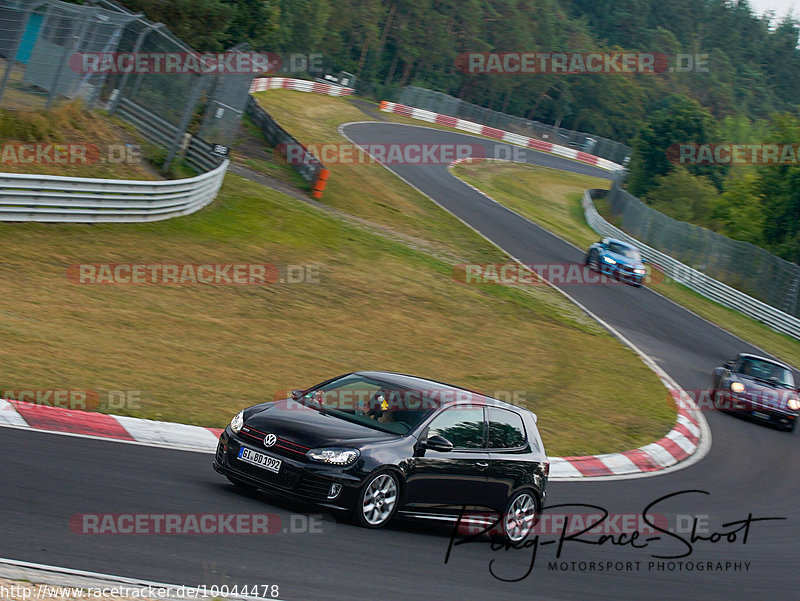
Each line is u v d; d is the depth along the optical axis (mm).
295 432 10438
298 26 107812
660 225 61906
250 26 61219
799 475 21016
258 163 46375
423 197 52062
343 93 99312
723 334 40156
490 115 110375
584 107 155250
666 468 19328
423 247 39656
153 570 7664
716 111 179250
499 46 146250
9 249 22531
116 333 18984
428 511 11031
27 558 7285
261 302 25141
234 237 31078
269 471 10281
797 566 13602
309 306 26078
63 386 14109
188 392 15898
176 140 32688
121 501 9391
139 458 11461
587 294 39156
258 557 8617
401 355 23578
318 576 8500
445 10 141625
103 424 12703
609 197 77125
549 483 15922
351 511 10234
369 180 52250
